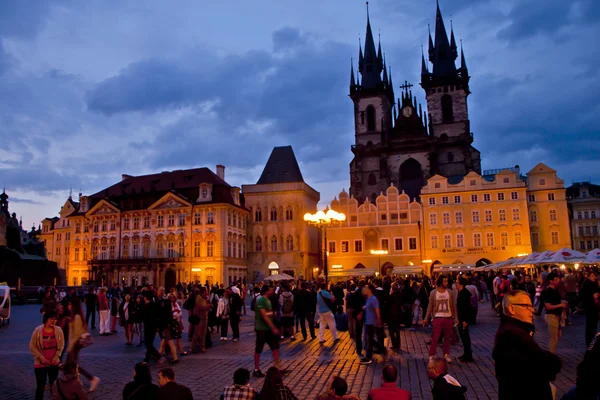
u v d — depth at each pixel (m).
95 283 95.50
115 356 22.36
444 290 18.16
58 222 129.38
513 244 86.44
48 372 13.92
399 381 15.78
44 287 63.28
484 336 25.52
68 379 11.18
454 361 18.45
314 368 18.30
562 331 25.78
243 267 100.31
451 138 117.94
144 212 101.25
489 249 87.38
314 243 106.75
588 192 123.56
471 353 18.94
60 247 128.00
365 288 19.66
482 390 14.21
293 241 100.00
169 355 22.09
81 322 15.41
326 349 22.98
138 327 26.62
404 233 91.62
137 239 101.31
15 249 73.56
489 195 88.81
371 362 19.22
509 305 7.98
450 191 90.19
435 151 115.06
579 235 121.56
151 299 21.02
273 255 100.75
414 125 121.38
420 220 91.50
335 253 93.75
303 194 101.50
